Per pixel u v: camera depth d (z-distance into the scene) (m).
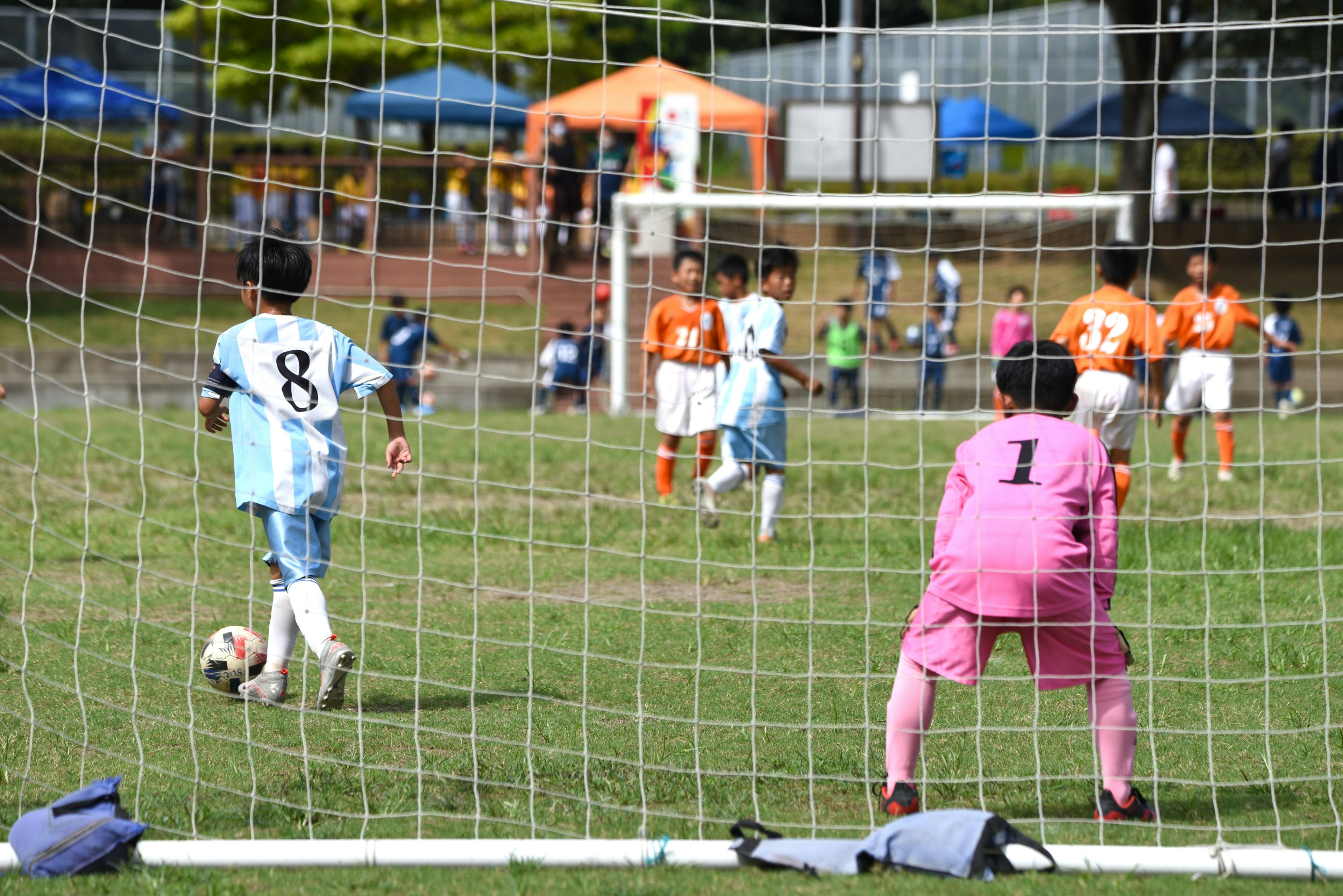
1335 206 77.44
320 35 103.81
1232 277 78.25
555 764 14.19
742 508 34.72
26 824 11.38
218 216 80.88
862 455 46.12
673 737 15.27
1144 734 15.36
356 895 10.61
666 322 34.84
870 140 14.80
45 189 78.88
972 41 107.56
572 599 14.34
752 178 78.44
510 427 56.09
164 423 15.41
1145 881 10.84
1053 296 75.25
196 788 12.87
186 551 28.19
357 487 38.16
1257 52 87.62
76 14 101.88
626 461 44.94
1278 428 56.28
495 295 76.81
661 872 11.09
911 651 12.87
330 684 15.42
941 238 80.50
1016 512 12.56
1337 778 13.09
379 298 76.12
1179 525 31.19
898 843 11.16
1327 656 19.06
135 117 87.75
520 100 85.81
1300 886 10.79
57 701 16.25
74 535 29.70
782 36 150.12
